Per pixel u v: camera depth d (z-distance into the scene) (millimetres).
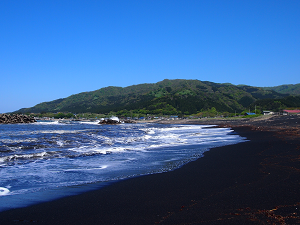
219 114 186250
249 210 5484
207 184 7742
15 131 37406
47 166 11016
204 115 184125
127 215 5383
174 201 6234
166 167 10688
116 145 19406
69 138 23484
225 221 4941
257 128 37438
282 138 20781
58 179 8680
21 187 7637
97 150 16125
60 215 5410
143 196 6703
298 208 5555
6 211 5605
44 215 5402
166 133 36594
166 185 7766
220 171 9547
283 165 10109
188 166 10766
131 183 8070
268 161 11070
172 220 5055
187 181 8203
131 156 13844
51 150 15891
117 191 7195
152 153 14953
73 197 6652
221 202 6047
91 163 11750
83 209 5773
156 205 5980
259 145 16906
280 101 176750
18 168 10547
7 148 15906
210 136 28234
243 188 7145
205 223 4871
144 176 9055
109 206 5957
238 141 21016
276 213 5285
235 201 6086
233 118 116938
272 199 6148
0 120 74625
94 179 8656
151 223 4941
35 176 9125
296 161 10883
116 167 10805
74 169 10398
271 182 7660
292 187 7109
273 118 73812
